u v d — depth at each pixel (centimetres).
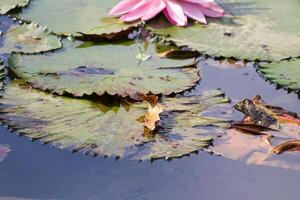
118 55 156
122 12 164
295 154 137
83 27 162
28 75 149
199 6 167
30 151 136
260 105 145
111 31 159
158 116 140
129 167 134
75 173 133
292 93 150
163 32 162
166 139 138
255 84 152
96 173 133
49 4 168
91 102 145
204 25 164
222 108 145
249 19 167
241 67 156
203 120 142
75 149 136
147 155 135
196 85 150
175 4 165
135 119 142
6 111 142
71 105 144
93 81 148
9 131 139
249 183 133
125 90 146
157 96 145
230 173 134
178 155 136
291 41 161
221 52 158
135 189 131
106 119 141
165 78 150
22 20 164
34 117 141
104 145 137
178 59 156
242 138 139
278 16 168
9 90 146
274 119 143
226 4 171
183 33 162
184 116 143
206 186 132
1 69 150
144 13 164
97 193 130
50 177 133
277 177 134
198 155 136
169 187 132
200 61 157
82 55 155
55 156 136
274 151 138
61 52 155
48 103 144
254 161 136
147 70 152
